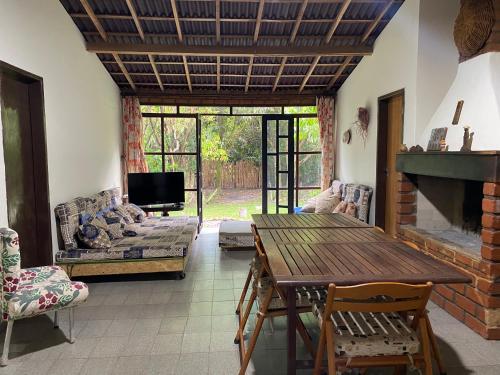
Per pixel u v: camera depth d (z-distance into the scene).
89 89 4.66
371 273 1.78
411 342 1.70
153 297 3.33
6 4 2.79
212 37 4.65
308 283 1.67
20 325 2.79
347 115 5.96
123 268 3.71
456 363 2.26
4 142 3.00
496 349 2.41
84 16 4.11
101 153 5.13
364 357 1.68
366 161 5.19
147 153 6.56
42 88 3.39
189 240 4.08
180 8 4.06
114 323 2.81
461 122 3.11
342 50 4.77
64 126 3.88
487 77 2.91
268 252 2.17
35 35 3.26
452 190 3.75
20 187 3.24
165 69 5.52
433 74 3.75
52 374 2.17
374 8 4.16
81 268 3.66
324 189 6.72
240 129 9.69
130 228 4.40
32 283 2.51
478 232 3.33
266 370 2.20
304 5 3.93
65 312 3.01
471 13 3.07
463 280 1.73
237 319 2.88
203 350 2.42
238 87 6.29
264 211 6.91
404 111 4.02
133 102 6.20
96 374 2.16
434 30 3.72
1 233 2.25
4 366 2.25
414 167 3.45
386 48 4.45
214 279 3.79
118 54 4.90
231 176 9.66
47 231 3.49
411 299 1.71
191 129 6.60
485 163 2.49
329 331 1.70
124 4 4.00
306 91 6.54
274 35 4.67
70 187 4.02
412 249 2.24
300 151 6.86
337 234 2.68
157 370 2.20
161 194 5.89
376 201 4.82
